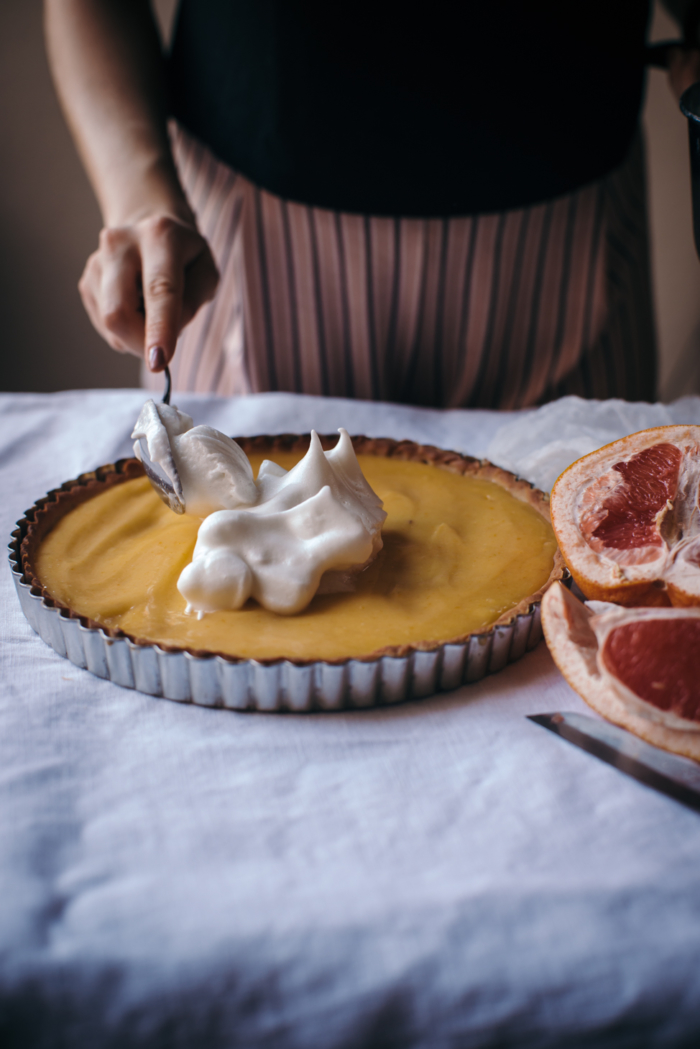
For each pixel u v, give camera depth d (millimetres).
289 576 1427
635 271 3275
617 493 1569
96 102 2805
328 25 2553
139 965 876
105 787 1147
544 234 2926
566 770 1194
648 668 1201
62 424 2463
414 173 2764
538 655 1500
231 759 1210
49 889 962
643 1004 881
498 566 1618
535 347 3129
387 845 1056
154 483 1691
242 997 876
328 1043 875
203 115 2982
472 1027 876
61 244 4988
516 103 2688
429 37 2566
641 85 2922
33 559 1618
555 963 894
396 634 1398
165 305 2084
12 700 1318
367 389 3162
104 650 1353
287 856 1033
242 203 2922
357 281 2963
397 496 1895
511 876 997
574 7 2611
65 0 2863
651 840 1066
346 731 1279
